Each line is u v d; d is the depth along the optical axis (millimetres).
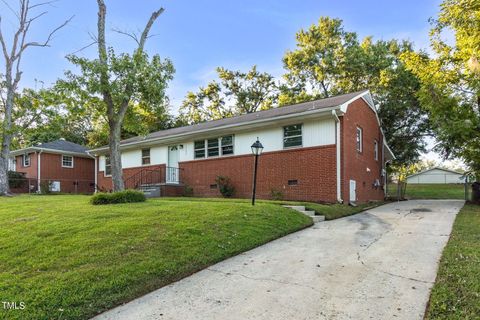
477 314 3117
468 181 16250
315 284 4180
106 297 3762
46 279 4016
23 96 17641
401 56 15188
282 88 31000
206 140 16312
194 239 5750
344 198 11828
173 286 4254
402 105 23141
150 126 23500
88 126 34781
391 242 6223
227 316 3379
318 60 28109
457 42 12609
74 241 5344
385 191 19906
